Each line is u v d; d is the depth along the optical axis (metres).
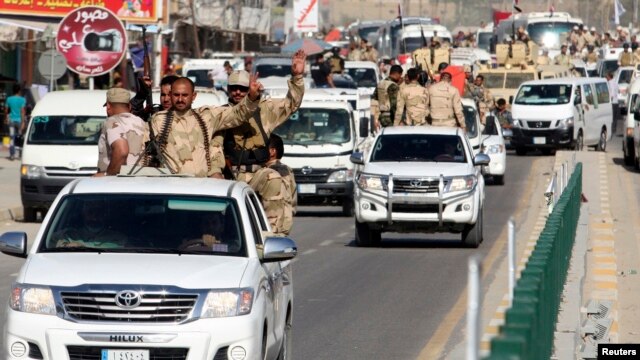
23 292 26.33
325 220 76.44
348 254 58.81
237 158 34.59
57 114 72.69
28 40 113.62
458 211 60.44
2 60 123.88
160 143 32.06
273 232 32.06
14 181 93.31
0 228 68.94
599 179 99.31
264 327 27.22
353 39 166.00
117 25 74.06
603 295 46.19
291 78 34.88
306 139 78.19
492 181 100.81
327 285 48.22
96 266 26.67
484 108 103.94
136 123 35.19
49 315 26.03
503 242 63.97
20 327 26.11
